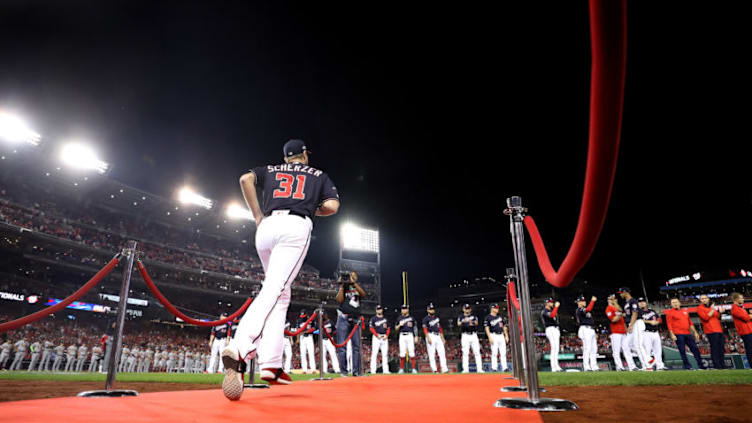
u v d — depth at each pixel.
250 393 3.50
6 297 30.94
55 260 35.28
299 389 4.04
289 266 3.16
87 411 2.20
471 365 23.66
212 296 46.03
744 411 2.17
